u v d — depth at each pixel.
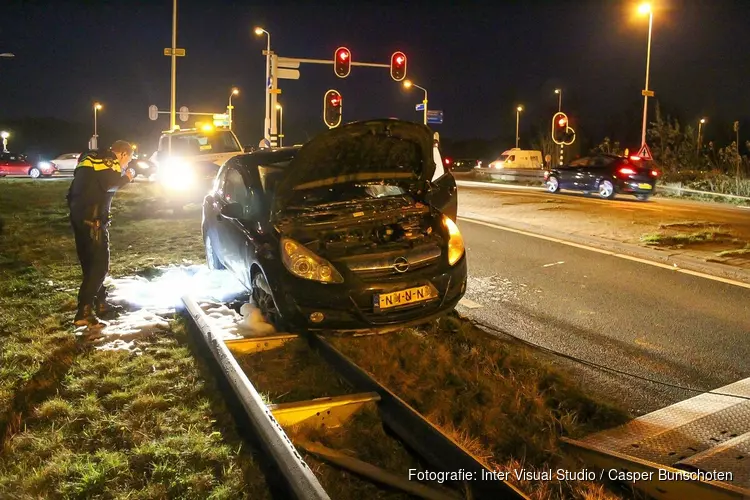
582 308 7.52
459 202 17.67
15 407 4.63
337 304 5.64
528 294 8.12
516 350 6.06
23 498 3.49
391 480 3.84
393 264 5.82
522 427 4.65
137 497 3.52
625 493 3.93
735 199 23.36
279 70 25.19
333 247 5.91
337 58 24.19
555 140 23.59
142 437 4.16
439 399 5.02
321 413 4.59
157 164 19.09
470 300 7.88
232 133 19.50
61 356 5.58
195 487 3.60
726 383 5.45
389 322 5.73
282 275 5.80
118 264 9.47
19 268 9.09
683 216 14.45
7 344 5.89
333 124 23.39
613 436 4.57
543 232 12.59
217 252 8.19
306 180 6.44
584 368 5.77
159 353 5.63
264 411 4.19
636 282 8.60
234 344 5.81
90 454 3.98
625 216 14.31
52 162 42.94
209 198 8.64
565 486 3.95
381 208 6.49
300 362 5.72
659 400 5.14
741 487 3.65
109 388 4.93
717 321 6.98
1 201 18.91
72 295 7.55
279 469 3.59
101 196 6.38
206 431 4.26
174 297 7.55
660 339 6.47
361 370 5.18
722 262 9.38
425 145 6.55
